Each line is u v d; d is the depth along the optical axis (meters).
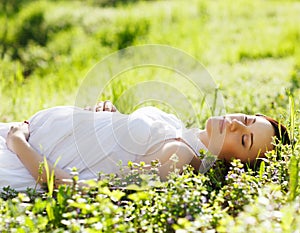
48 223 3.76
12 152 4.77
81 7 18.06
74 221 3.58
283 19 16.19
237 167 4.51
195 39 13.97
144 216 3.87
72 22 16.30
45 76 11.43
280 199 3.93
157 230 3.79
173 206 3.79
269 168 4.57
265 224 3.40
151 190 4.12
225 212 3.93
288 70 10.32
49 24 16.02
